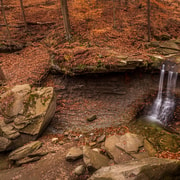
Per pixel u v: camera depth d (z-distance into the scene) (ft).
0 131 25.08
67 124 32.32
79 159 20.93
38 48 56.65
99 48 46.55
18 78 40.55
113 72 38.70
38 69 44.14
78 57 41.11
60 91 40.32
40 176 18.74
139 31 58.13
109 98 38.88
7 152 24.13
